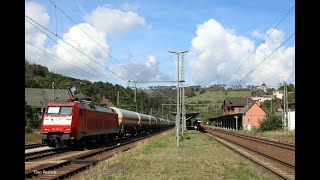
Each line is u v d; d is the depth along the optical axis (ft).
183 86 168.86
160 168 60.08
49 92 263.29
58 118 94.12
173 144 122.31
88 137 108.78
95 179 47.67
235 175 53.21
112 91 305.32
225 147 109.91
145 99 329.93
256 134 208.95
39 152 86.84
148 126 240.53
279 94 422.82
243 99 426.92
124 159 72.38
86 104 107.45
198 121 308.81
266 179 50.26
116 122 144.87
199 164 66.08
